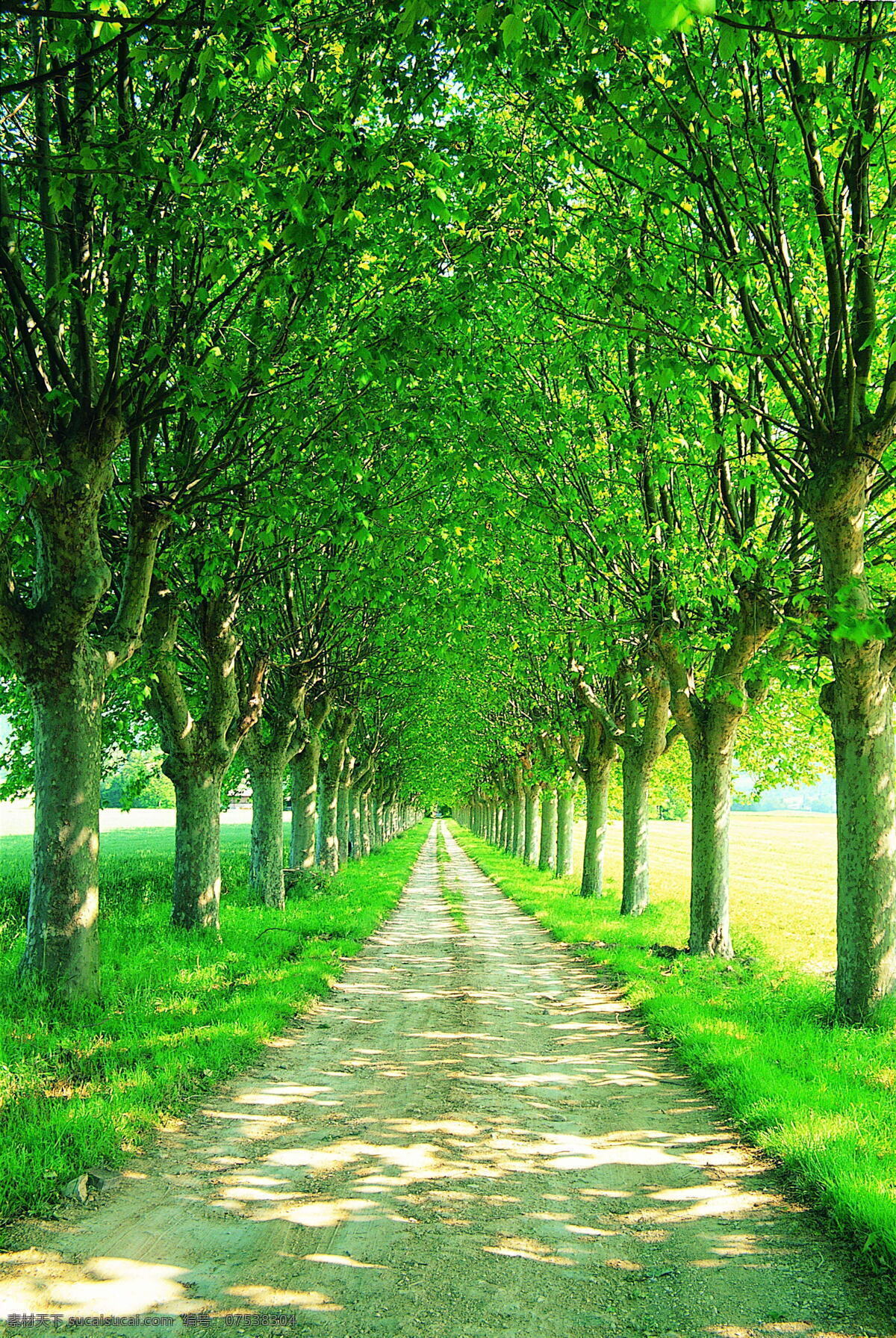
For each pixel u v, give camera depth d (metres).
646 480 12.63
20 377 8.59
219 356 8.99
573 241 9.84
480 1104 7.43
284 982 11.58
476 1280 4.48
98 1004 9.41
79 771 9.48
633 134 7.72
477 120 10.27
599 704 19.62
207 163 8.72
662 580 12.73
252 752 19.11
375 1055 8.95
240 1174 5.78
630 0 4.98
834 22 6.38
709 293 10.09
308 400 10.52
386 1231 5.02
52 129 8.26
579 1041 9.70
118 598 12.92
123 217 7.21
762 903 28.08
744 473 10.63
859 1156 5.79
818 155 8.12
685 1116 7.18
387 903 23.02
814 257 9.92
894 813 9.58
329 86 8.12
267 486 10.27
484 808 80.62
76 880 9.39
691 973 12.66
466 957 15.53
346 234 8.44
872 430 8.48
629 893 19.92
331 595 15.40
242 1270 4.51
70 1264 4.50
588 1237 4.99
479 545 12.91
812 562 11.90
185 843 14.51
